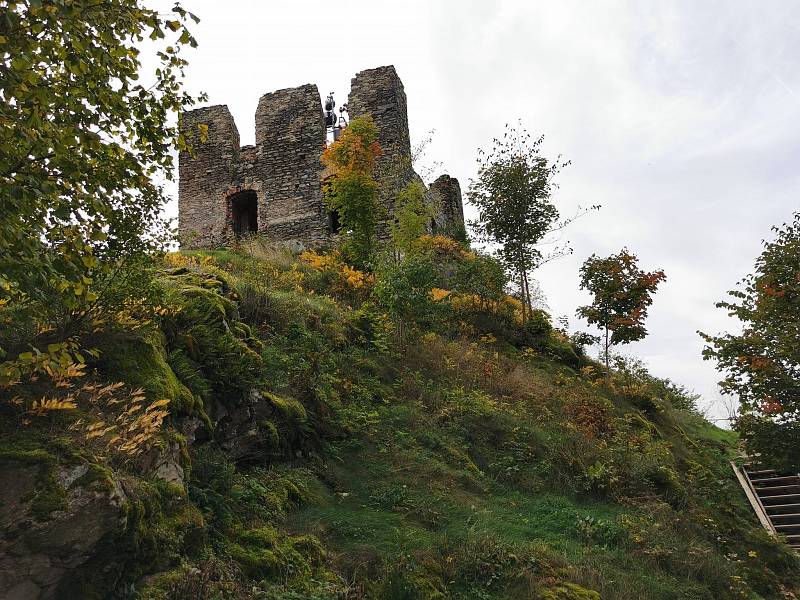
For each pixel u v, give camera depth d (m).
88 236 5.11
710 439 17.72
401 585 5.78
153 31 4.92
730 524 11.07
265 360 9.06
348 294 15.83
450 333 15.55
